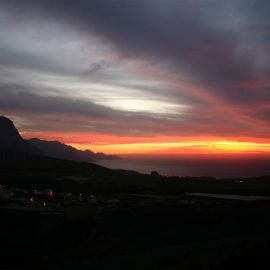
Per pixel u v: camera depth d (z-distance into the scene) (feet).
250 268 129.49
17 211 273.54
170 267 155.84
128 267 178.29
